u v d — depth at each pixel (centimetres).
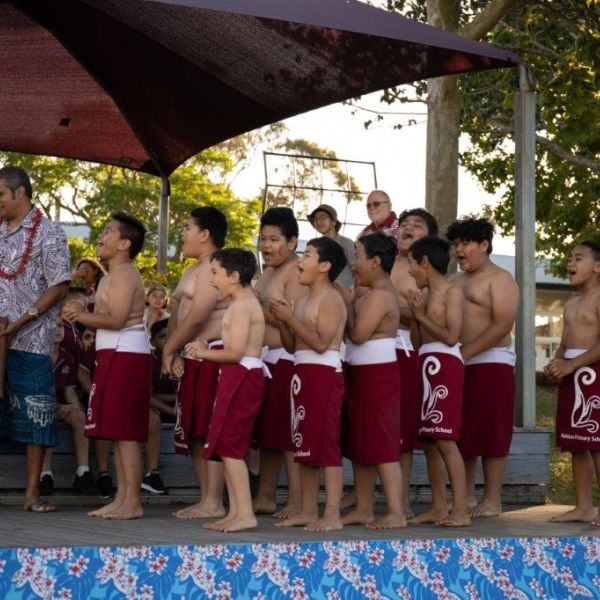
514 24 1658
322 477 840
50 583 505
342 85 920
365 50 853
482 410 760
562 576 616
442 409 695
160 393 857
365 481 691
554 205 2098
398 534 623
